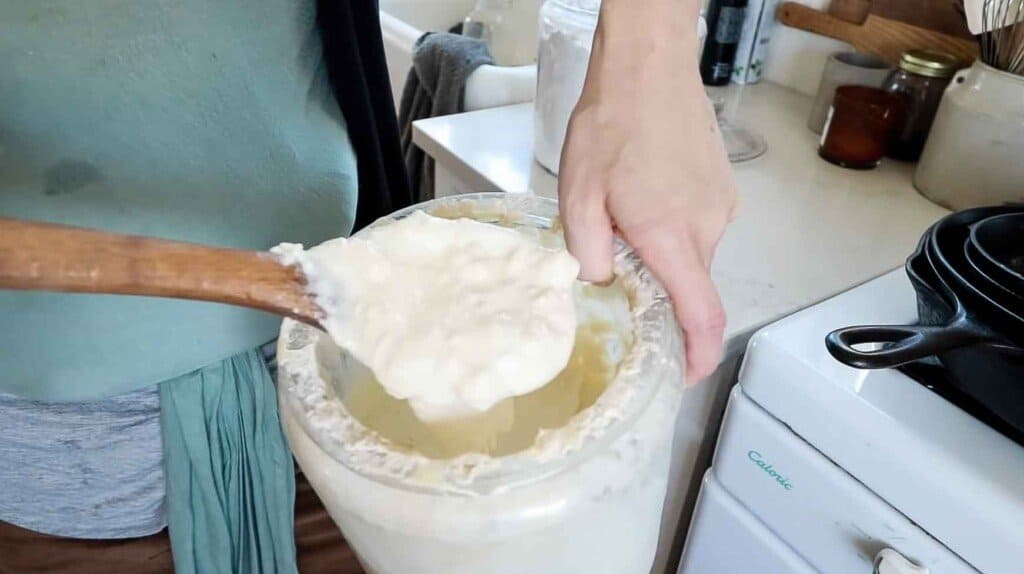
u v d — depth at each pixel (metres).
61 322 0.50
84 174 0.49
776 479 0.56
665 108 0.39
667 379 0.32
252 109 0.53
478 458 0.28
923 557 0.47
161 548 0.67
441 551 0.28
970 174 0.74
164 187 0.51
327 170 0.57
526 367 0.30
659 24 0.40
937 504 0.46
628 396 0.30
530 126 0.91
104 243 0.26
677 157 0.38
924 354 0.45
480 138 0.87
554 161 0.78
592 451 0.28
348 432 0.29
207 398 0.58
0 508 0.63
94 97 0.48
